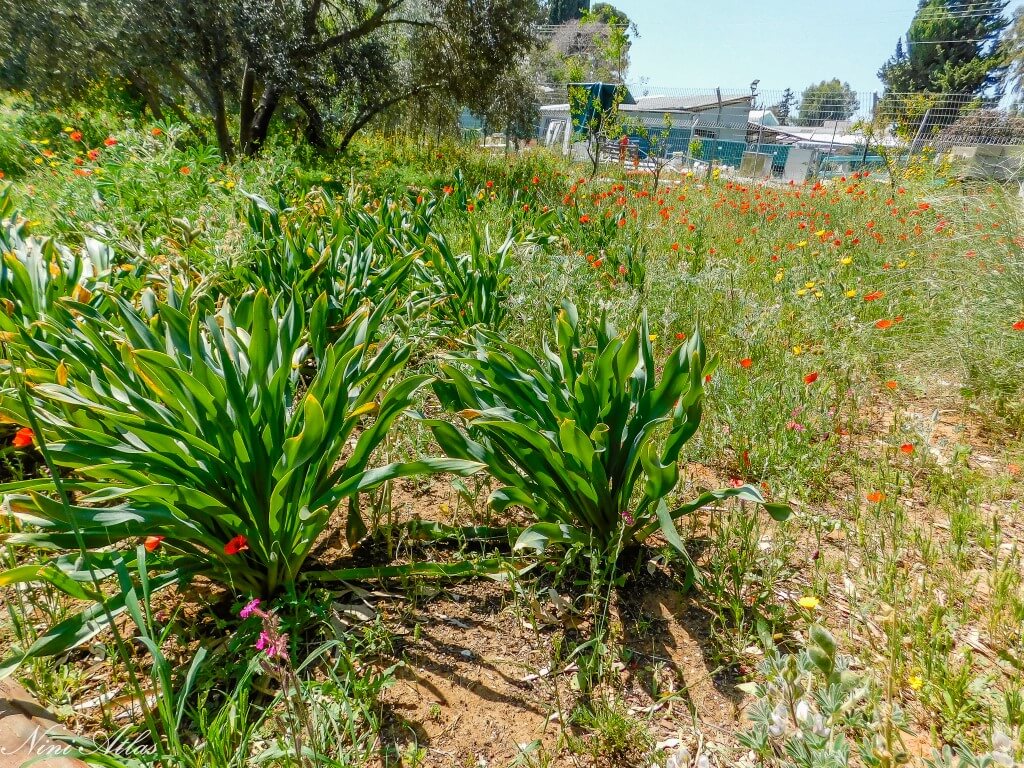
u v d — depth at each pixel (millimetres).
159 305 2363
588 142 16125
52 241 3473
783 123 42625
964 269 5051
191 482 2061
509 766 1718
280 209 5914
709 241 7551
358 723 1817
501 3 15055
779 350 4359
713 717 1896
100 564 1802
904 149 15914
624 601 2330
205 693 1772
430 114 17391
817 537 2621
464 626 2207
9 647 1973
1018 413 3602
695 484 3064
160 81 12516
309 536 2150
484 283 4395
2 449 2822
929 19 40469
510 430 2230
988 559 2572
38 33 10391
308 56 13680
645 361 2605
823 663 1391
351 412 2209
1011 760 1332
